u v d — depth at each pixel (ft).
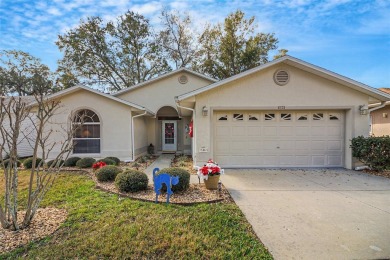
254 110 29.37
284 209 15.19
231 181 22.76
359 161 28.50
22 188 21.16
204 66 80.84
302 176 24.99
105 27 72.95
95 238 11.19
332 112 29.73
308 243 10.94
